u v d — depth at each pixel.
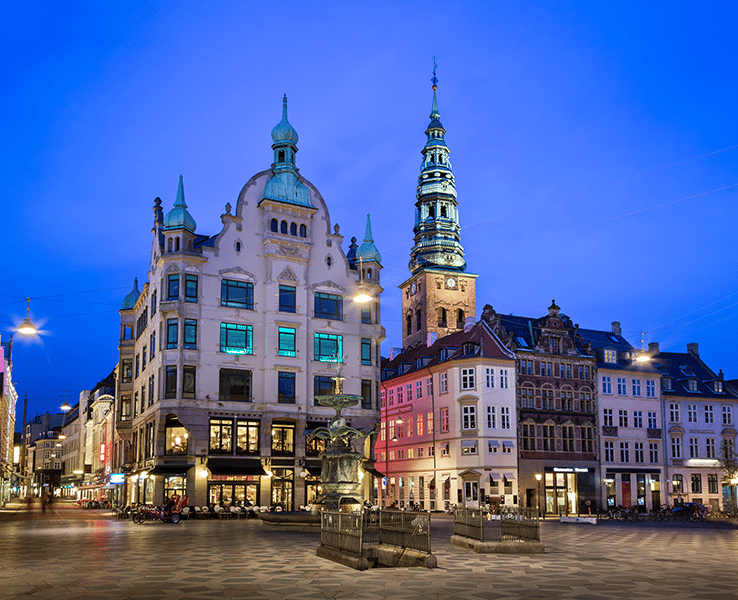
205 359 55.34
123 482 67.25
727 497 80.75
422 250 105.81
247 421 55.94
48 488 170.25
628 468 76.00
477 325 75.19
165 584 17.20
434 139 109.44
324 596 15.52
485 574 19.33
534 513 26.03
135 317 71.31
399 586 17.03
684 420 81.19
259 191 60.06
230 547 27.30
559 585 17.39
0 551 25.59
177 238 56.59
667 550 27.55
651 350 86.62
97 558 23.12
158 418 54.25
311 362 59.12
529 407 72.38
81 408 132.00
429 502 74.38
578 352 76.69
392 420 83.50
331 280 61.41
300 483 56.50
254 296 58.16
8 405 127.06
